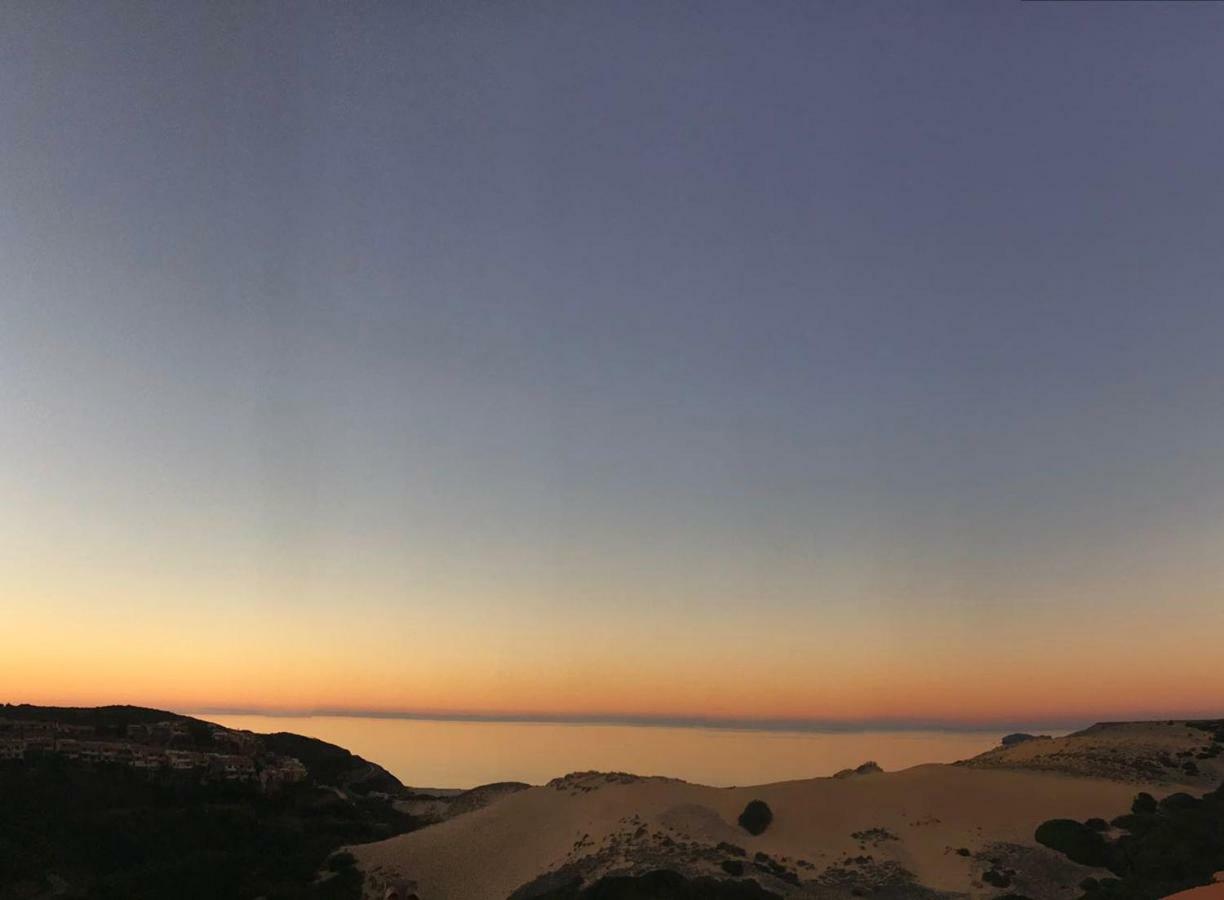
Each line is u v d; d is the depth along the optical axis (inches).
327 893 2871.6
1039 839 2795.3
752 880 2551.7
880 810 3201.3
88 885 2736.2
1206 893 1244.5
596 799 3452.3
